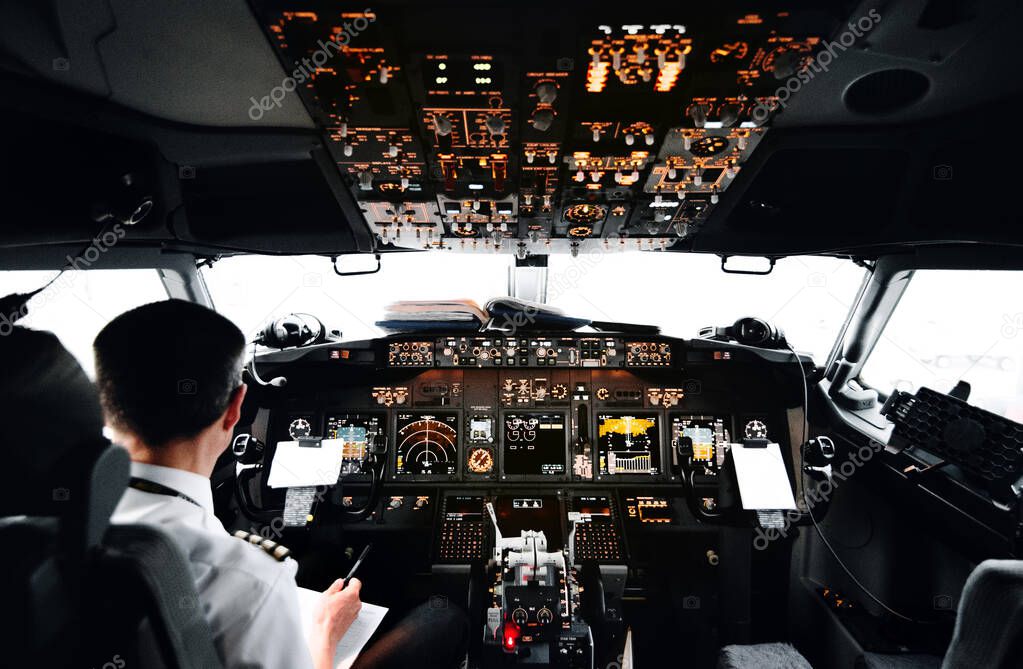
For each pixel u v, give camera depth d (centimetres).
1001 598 150
